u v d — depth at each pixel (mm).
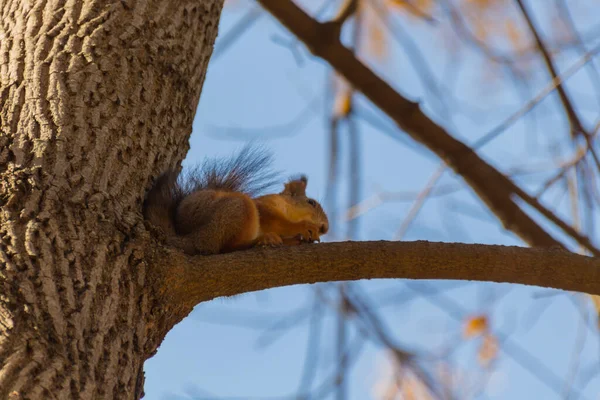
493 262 6273
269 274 6016
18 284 5207
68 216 5734
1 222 5520
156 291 5758
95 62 6762
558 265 6367
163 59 7246
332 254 6090
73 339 5145
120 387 5250
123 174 6402
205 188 8406
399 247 6160
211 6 8086
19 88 6512
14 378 4758
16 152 6051
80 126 6371
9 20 7098
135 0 7312
